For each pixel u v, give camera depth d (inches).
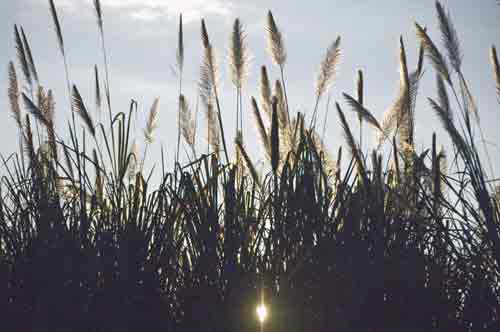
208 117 218.5
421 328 192.1
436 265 196.9
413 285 192.7
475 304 193.8
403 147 206.5
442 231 195.0
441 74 198.1
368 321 191.3
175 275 204.2
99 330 200.4
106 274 203.5
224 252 196.1
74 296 203.0
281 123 212.4
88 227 209.0
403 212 200.1
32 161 223.6
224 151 202.7
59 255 205.9
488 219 189.9
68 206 214.2
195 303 198.1
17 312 209.0
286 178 195.6
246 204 203.8
